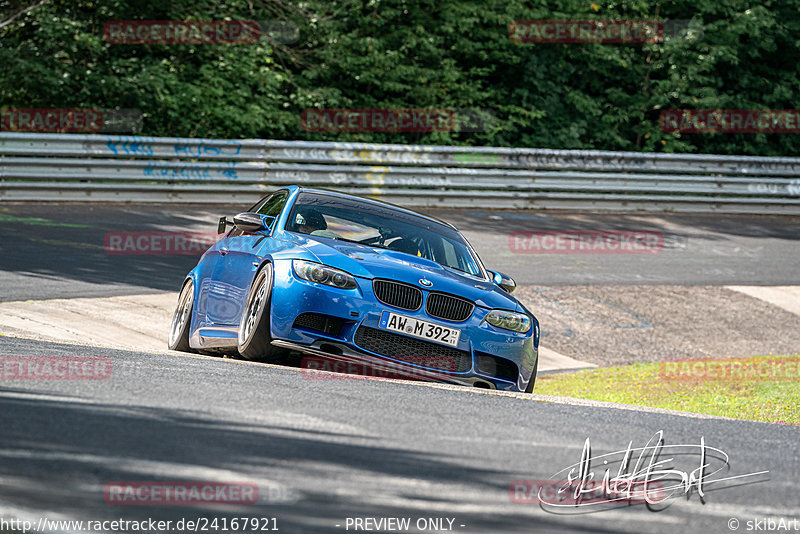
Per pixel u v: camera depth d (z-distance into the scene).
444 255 23.67
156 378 15.55
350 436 11.93
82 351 18.92
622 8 93.44
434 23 85.56
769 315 46.25
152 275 38.88
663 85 91.44
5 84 68.88
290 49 78.81
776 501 10.38
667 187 74.19
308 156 63.44
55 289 33.44
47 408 12.20
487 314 21.16
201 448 10.62
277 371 18.45
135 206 56.44
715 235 66.00
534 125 88.44
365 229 23.59
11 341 19.55
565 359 36.38
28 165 54.50
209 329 24.05
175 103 69.94
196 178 59.38
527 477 10.61
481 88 88.31
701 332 42.56
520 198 69.44
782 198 77.81
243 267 22.77
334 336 20.31
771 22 92.56
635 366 35.72
